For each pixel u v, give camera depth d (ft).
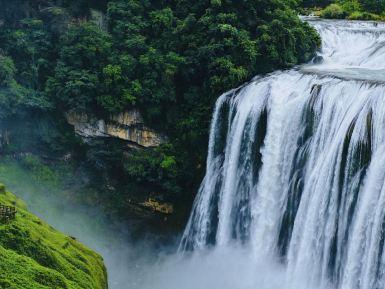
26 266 101.81
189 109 181.68
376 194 130.41
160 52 187.32
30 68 195.93
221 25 175.22
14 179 188.14
